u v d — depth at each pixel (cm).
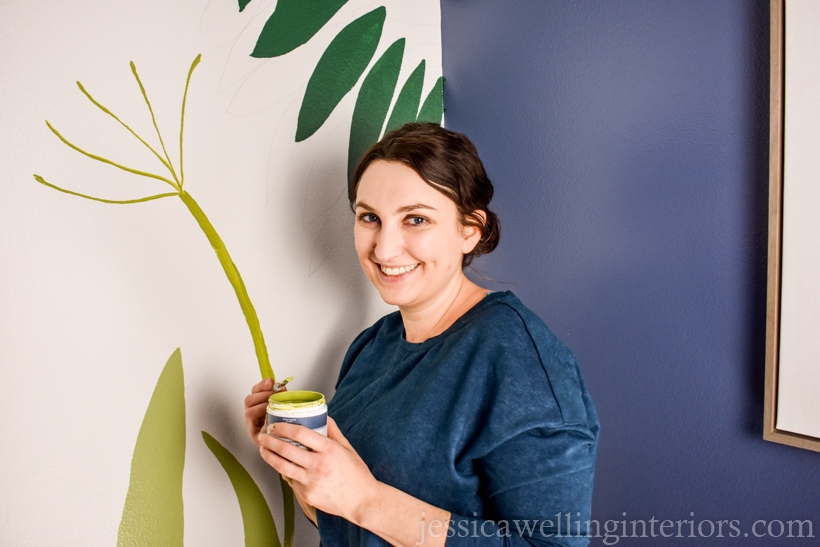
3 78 81
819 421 108
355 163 137
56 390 87
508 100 151
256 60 113
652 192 130
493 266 159
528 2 144
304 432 79
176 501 102
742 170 117
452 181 93
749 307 119
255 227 115
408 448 88
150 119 97
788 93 107
